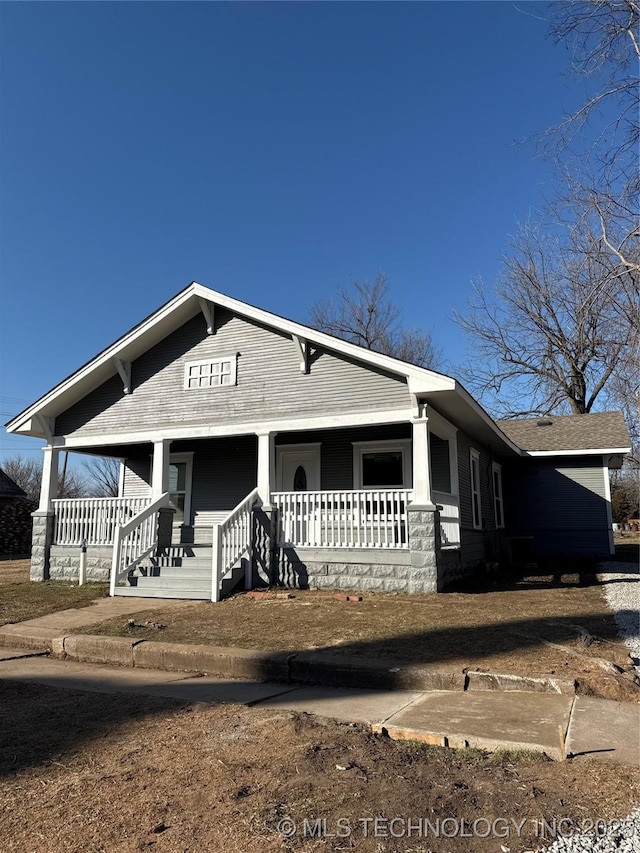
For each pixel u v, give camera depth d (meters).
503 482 19.36
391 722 4.11
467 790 3.05
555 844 2.55
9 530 27.20
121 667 6.53
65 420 14.01
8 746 3.93
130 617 8.48
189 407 12.74
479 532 15.09
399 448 13.55
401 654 5.85
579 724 4.03
